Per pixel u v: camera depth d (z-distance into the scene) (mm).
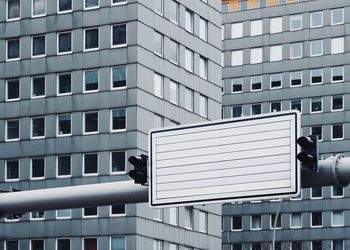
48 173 76125
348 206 109688
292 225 111562
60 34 77375
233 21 118125
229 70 117562
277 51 115688
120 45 74750
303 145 15484
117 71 74688
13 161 77750
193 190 16453
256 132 15906
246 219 113438
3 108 78625
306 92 113625
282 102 114562
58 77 77188
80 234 74312
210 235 81562
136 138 73312
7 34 79188
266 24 116375
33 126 77500
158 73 76500
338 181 16156
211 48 84188
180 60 79562
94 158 74875
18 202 19969
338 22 113375
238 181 16000
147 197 18312
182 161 16625
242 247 113000
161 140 16906
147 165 17375
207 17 84062
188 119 79875
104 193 18781
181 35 79938
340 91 112062
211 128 16375
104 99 74875
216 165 16250
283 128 15680
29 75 78125
